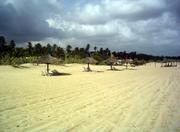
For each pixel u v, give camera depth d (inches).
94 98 439.2
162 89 587.5
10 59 1502.2
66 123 273.3
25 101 390.9
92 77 881.5
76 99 424.5
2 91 479.8
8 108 338.6
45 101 397.4
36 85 594.2
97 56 2400.3
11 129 247.6
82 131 246.2
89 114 317.7
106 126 265.1
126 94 497.0
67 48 3004.4
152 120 293.9
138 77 938.1
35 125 263.0
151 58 4677.7
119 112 333.1
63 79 774.5
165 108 364.5
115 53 4077.3
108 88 581.0
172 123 281.9
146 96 476.7
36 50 2632.9
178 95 494.0
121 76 970.1
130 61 2491.4
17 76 825.5
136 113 329.1
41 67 1391.5
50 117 297.6
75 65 1770.4
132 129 256.2
